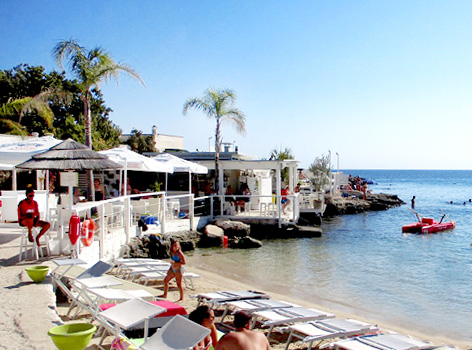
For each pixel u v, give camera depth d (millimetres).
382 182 170375
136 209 19656
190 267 16750
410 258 19844
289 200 27297
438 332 10453
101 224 13523
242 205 25828
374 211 48844
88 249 12320
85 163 11664
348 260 18953
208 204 25062
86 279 8500
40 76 35250
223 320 9867
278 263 17953
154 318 8000
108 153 18359
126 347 6543
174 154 28969
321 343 8750
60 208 12234
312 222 30828
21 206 11039
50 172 21969
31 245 12656
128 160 17516
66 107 36500
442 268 17703
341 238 25609
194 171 22219
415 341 7582
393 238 26531
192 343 5371
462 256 20531
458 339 9992
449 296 13594
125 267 13273
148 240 18016
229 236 22203
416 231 29609
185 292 12258
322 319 8695
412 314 11797
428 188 121062
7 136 19359
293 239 24266
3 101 33156
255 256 19312
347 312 11812
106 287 8227
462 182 172625
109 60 18828
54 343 5863
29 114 31094
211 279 14789
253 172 31969
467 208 54656
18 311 7555
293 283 14812
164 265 13727
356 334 7938
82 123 36438
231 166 25906
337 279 15523
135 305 6777
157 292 11125
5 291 8664
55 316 7406
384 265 18125
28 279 9469
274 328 8414
